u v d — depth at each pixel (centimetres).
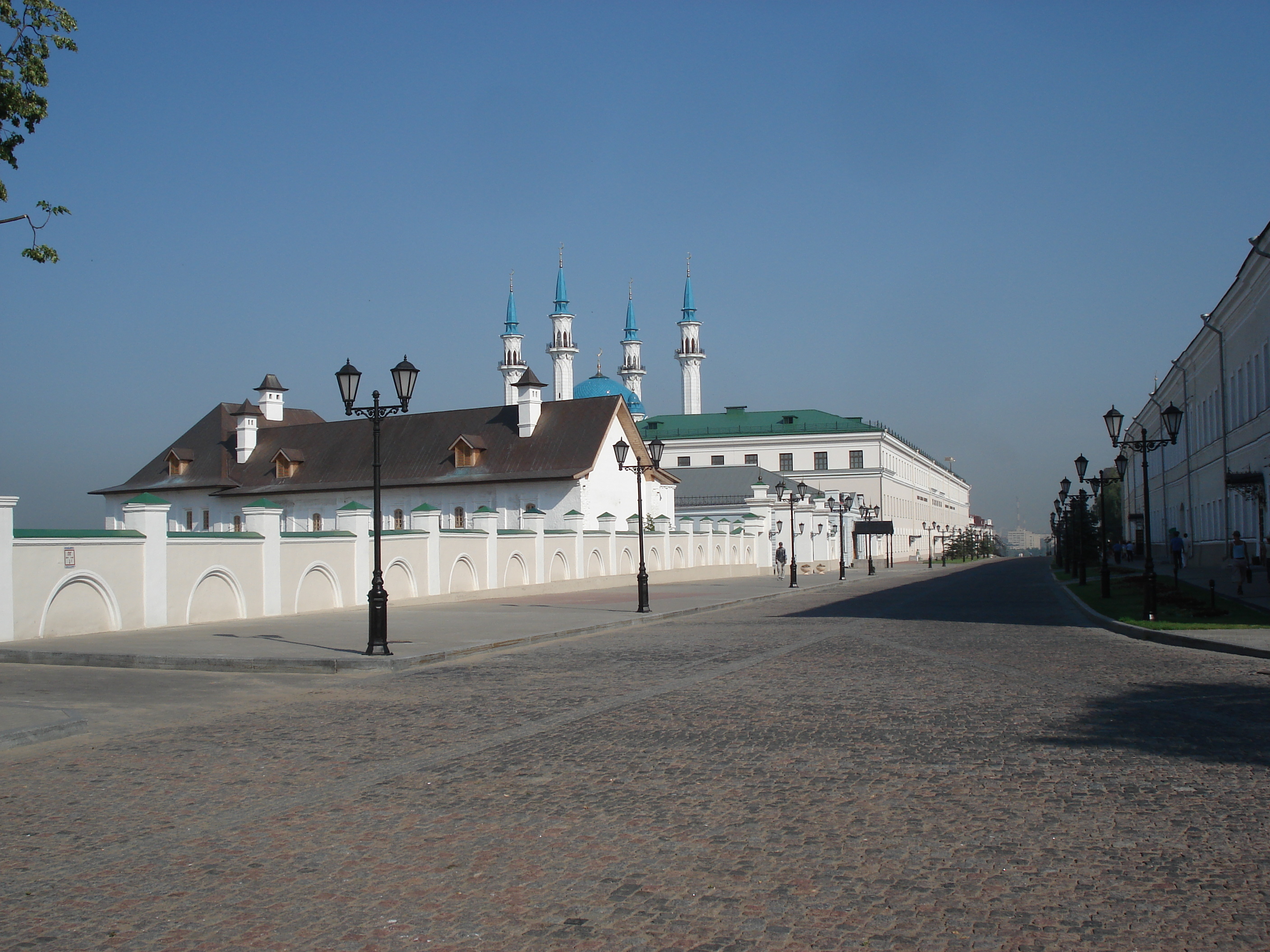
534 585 3928
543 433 6225
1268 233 3338
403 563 3172
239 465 7050
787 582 5288
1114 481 4156
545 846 678
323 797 812
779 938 525
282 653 1758
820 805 759
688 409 12012
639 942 523
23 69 1534
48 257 1552
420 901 586
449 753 965
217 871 641
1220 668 1491
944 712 1129
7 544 1903
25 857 674
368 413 1838
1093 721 1066
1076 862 630
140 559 2209
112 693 1388
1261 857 635
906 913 554
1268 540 3638
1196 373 5359
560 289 10350
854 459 11144
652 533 5256
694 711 1166
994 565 9944
